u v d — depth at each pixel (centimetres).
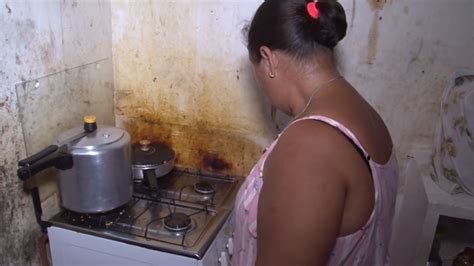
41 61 108
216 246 109
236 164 142
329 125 56
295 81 66
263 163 65
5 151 100
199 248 100
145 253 102
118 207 111
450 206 107
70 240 108
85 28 125
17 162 104
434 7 109
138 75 142
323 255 54
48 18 109
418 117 119
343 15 67
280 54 65
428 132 120
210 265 104
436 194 112
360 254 64
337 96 61
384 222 66
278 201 54
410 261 118
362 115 62
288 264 54
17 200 105
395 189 69
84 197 102
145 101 144
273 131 133
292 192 53
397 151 124
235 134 138
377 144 63
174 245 101
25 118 105
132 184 115
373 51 117
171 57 136
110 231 106
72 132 107
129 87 144
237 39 127
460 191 112
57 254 111
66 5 115
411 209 121
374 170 60
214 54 132
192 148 145
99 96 137
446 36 110
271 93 71
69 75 120
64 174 101
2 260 104
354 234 60
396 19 112
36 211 111
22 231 108
